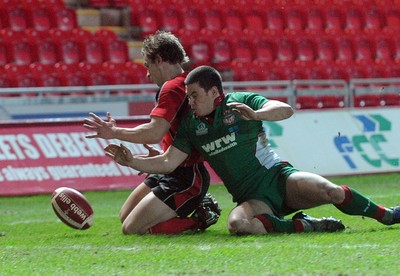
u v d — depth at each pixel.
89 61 50.03
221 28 55.97
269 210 19.67
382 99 47.47
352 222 22.00
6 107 39.16
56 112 39.75
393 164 42.41
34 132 37.38
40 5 52.16
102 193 37.03
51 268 15.12
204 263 15.09
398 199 30.28
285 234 19.05
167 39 20.42
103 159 38.12
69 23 52.38
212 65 52.47
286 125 40.84
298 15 57.97
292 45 55.38
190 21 55.44
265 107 18.77
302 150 40.97
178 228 20.48
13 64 46.53
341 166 41.53
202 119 19.62
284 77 51.91
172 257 15.95
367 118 42.16
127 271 14.41
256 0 57.38
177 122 20.30
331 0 58.94
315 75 52.69
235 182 19.89
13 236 22.08
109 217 27.20
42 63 47.81
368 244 16.92
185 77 20.20
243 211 19.36
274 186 19.84
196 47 52.97
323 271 13.81
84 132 38.00
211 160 20.00
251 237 18.69
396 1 60.22
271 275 13.58
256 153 19.80
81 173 37.75
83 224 21.22
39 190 37.09
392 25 59.59
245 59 53.94
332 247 16.55
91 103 40.06
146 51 20.47
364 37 57.12
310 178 19.48
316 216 24.31
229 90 41.62
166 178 20.59
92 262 15.70
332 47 56.16
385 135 42.38
